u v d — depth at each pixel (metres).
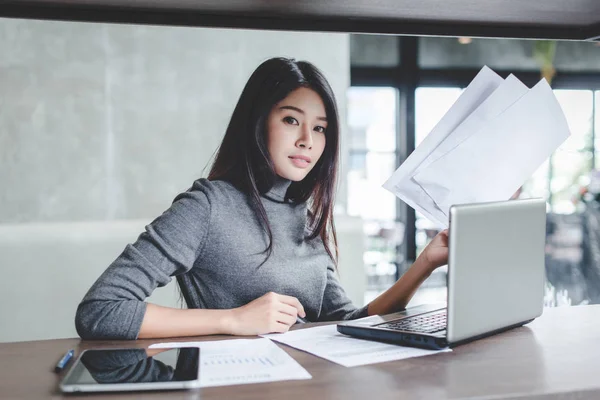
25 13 1.03
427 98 5.42
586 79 5.39
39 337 2.24
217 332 1.13
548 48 5.37
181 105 3.97
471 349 0.99
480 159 1.15
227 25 1.11
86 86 3.88
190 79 3.96
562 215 5.05
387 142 5.41
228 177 1.60
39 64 3.82
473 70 5.41
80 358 0.92
